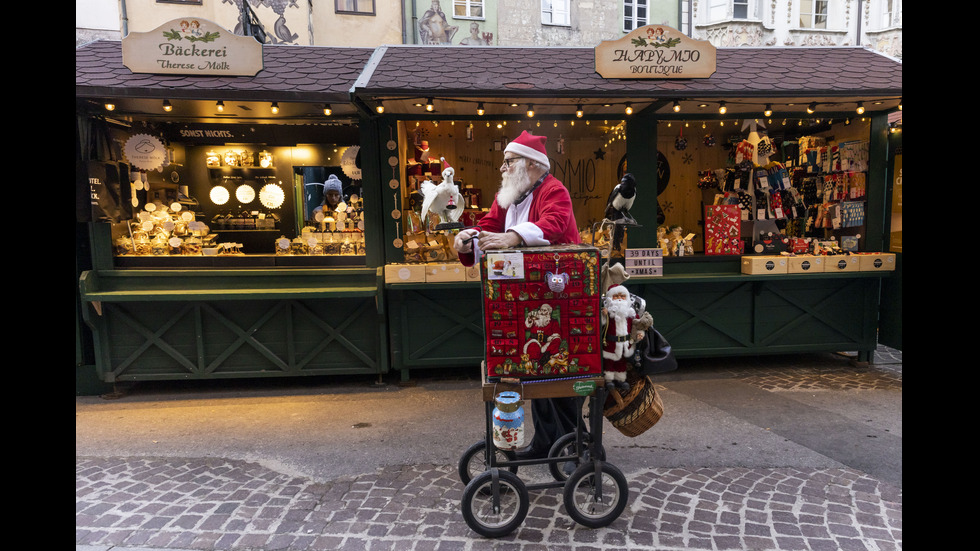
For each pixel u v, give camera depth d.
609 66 4.79
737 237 5.52
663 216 6.91
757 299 5.47
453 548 2.63
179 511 2.97
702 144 7.02
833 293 5.54
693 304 5.44
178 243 5.11
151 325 4.98
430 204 3.17
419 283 4.97
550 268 2.52
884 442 3.79
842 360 5.92
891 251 5.65
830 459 3.54
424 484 3.27
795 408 4.46
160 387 5.25
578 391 2.59
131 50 4.42
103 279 4.93
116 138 4.85
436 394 4.97
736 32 11.52
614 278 2.76
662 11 11.45
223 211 5.52
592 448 2.72
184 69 4.50
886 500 3.03
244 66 4.57
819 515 2.87
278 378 5.50
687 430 4.02
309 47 5.39
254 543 2.68
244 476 3.39
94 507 3.01
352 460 3.62
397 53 5.29
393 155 5.07
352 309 5.11
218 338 5.04
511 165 2.88
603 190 6.88
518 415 2.56
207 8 9.73
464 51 5.43
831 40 11.88
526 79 4.72
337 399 4.86
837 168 5.72
